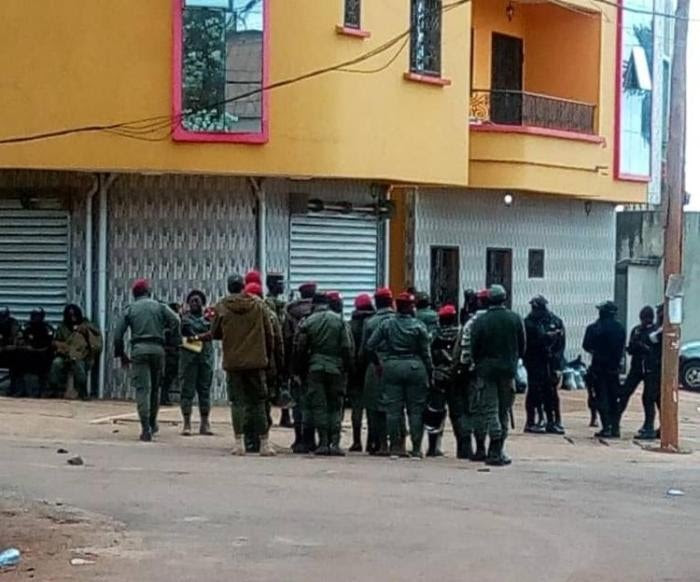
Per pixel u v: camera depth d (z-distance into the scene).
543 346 22.34
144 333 19.03
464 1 27.09
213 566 10.43
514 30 33.00
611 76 33.38
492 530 12.33
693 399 32.41
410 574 10.23
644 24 35.03
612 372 22.39
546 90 33.28
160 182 24.72
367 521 12.59
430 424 18.48
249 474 15.65
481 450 18.19
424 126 26.23
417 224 29.47
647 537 12.23
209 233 24.78
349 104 24.44
